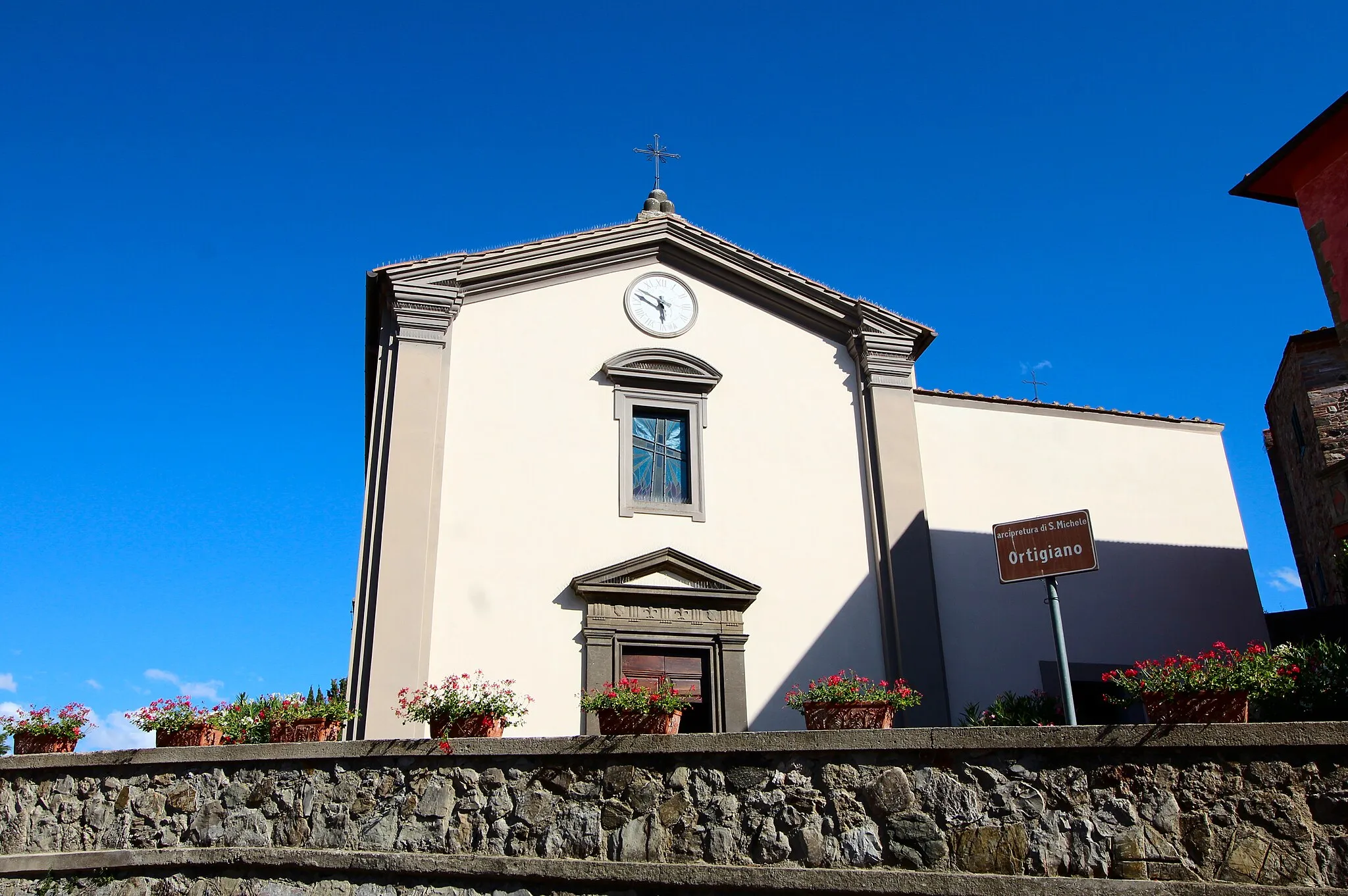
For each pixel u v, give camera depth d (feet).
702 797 27.02
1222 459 51.13
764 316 50.70
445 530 42.88
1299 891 21.47
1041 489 49.11
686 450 47.57
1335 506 48.73
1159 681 25.17
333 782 30.99
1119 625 46.91
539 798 28.58
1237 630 47.93
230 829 31.63
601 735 28.78
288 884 30.22
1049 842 23.76
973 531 47.83
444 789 29.63
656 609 43.55
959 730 25.22
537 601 42.68
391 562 41.45
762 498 46.96
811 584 45.88
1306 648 30.25
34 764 34.30
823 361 50.42
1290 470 58.08
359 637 41.50
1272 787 22.50
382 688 39.50
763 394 49.01
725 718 42.47
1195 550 49.01
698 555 45.19
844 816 25.57
